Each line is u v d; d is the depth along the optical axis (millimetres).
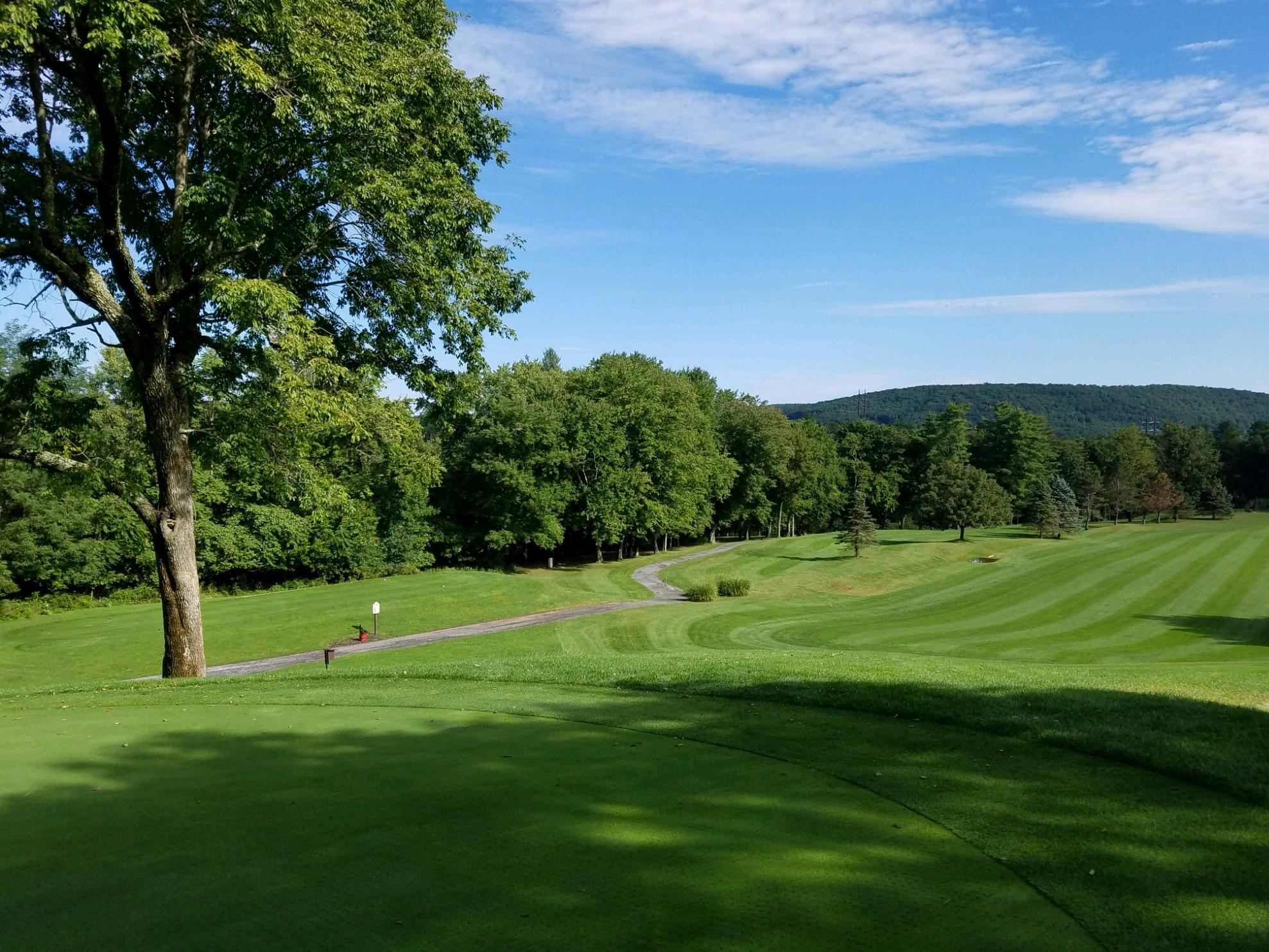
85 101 13141
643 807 5414
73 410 14969
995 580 44969
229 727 8148
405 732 7773
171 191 13977
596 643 31031
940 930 3682
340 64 12211
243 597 39344
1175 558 47500
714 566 58438
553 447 57938
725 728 7617
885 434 100000
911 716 7836
